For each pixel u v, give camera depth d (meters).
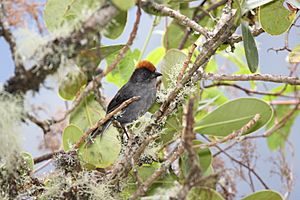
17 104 3.84
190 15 6.75
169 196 4.32
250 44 4.73
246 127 4.70
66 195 4.45
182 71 4.73
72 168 4.52
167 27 6.89
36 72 3.68
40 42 3.65
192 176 3.55
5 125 3.88
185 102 5.01
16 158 4.21
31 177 4.59
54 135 6.06
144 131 4.87
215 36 4.68
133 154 4.64
